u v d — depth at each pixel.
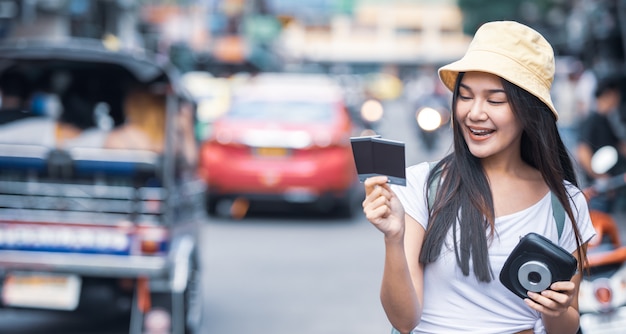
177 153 6.95
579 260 2.81
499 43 2.64
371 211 2.51
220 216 12.51
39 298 5.90
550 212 2.72
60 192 5.85
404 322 2.61
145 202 5.81
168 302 5.89
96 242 5.79
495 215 2.68
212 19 36.09
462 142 2.71
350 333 6.69
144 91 6.91
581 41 16.56
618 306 4.80
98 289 6.07
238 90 12.98
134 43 22.42
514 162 2.75
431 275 2.68
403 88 74.56
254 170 11.75
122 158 5.99
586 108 12.88
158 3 30.41
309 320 7.07
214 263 9.31
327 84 13.45
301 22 98.81
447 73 2.73
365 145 2.53
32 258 5.80
